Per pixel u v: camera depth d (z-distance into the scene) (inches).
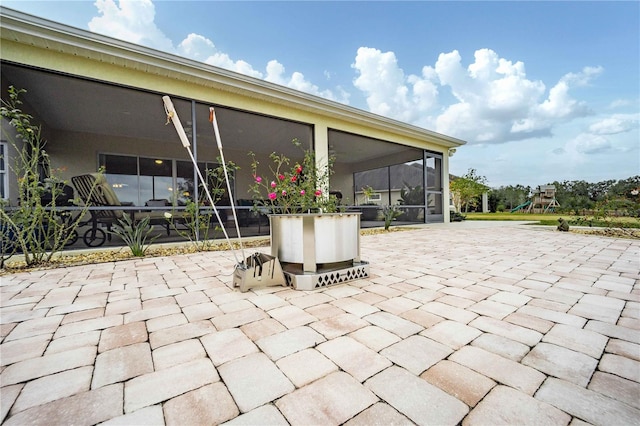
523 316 62.4
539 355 46.8
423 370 42.8
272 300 74.4
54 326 59.7
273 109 216.7
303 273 86.4
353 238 95.2
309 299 74.8
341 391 38.3
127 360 46.5
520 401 36.1
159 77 169.8
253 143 332.8
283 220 91.8
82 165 269.3
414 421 33.0
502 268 107.3
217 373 42.8
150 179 302.5
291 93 213.0
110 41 146.4
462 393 37.7
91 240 166.9
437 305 69.4
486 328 56.7
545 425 32.2
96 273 106.6
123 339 53.7
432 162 349.4
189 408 35.5
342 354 47.5
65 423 33.2
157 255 147.3
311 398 37.0
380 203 386.9
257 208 221.3
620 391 37.9
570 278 92.4
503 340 51.7
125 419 33.7
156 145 305.9
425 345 50.2
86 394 38.3
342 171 448.5
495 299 73.3
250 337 53.9
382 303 71.2
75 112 219.6
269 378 41.3
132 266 119.4
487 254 136.4
